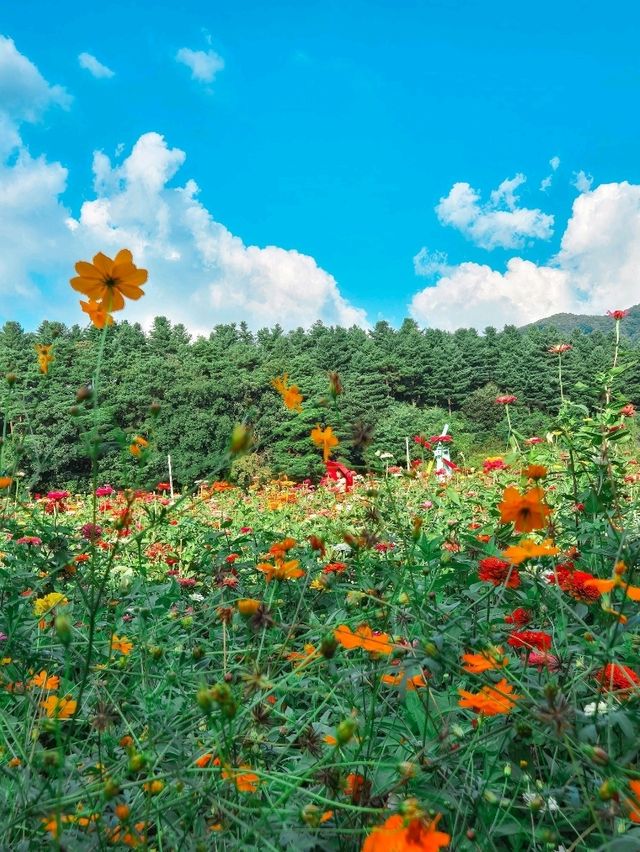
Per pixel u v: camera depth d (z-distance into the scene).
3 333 48.94
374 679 1.29
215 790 1.05
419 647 1.30
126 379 37.38
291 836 0.97
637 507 2.69
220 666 1.81
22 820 0.96
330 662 1.48
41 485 23.56
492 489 5.31
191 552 4.20
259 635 1.89
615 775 1.00
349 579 2.62
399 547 2.49
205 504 6.78
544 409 55.66
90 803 1.02
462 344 66.94
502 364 59.66
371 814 1.07
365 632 1.34
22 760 1.18
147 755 0.99
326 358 60.09
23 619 1.94
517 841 1.14
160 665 1.79
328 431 1.74
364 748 1.33
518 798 1.23
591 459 2.79
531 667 1.52
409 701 1.47
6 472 2.04
